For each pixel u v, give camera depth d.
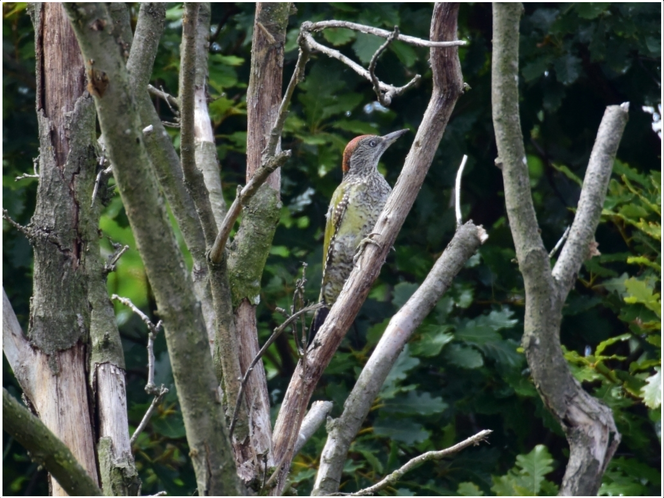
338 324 6.38
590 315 12.31
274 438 6.07
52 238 6.23
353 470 10.92
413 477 12.05
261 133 7.00
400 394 11.29
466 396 12.32
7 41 12.51
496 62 5.44
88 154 6.43
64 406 6.03
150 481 12.55
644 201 10.58
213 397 4.34
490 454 12.31
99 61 3.89
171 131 12.23
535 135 15.17
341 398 11.26
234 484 4.36
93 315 6.30
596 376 9.88
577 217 5.68
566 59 12.09
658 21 12.04
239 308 6.46
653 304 9.28
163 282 4.21
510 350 11.59
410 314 6.21
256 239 6.63
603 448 5.01
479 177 14.29
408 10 12.38
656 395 8.56
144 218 4.11
